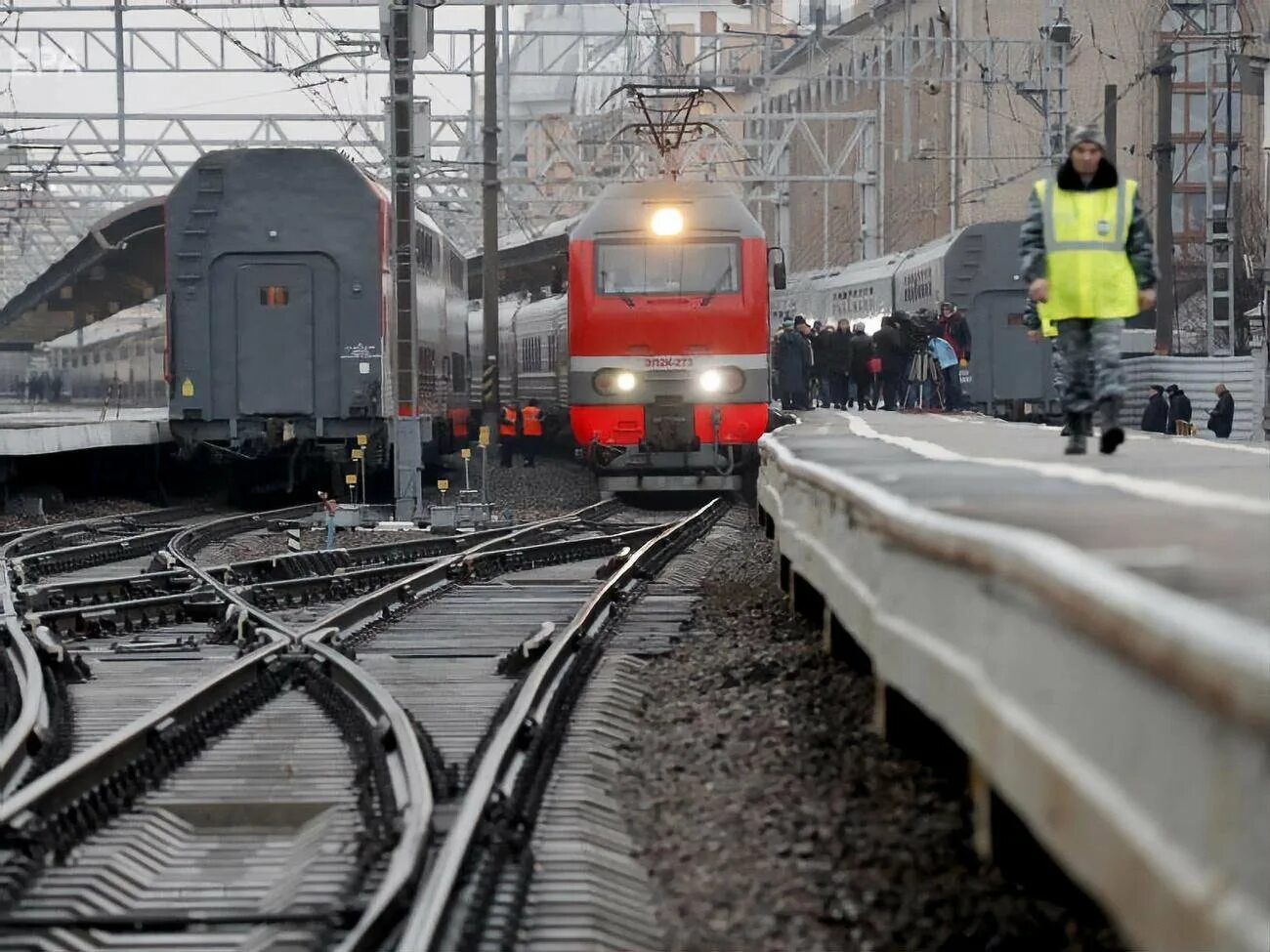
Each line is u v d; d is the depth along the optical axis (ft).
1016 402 331.98
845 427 184.03
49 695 108.78
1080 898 58.03
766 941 56.80
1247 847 30.30
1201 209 578.66
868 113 432.66
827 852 65.92
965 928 55.11
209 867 72.54
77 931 61.62
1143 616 34.53
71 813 74.33
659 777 83.87
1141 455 110.11
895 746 79.71
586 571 194.59
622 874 66.80
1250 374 366.22
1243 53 385.70
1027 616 46.01
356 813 77.56
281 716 102.78
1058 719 42.68
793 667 108.37
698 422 263.70
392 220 285.64
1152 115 565.53
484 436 265.75
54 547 221.66
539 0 376.68
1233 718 30.25
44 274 483.10
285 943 59.06
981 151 540.52
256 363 273.75
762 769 82.02
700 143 561.43
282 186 272.51
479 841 66.90
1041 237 104.32
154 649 133.28
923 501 67.77
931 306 338.95
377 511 273.75
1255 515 60.34
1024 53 508.12
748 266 264.11
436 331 327.47
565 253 286.87
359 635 139.33
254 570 180.24
